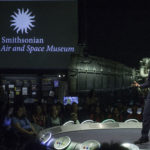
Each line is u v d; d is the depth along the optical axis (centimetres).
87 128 596
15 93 1152
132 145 357
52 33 1309
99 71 1326
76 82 1232
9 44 1298
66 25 1310
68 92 1202
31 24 1306
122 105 910
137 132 555
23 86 1172
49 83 1190
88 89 1258
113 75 1367
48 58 1288
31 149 245
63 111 795
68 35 1306
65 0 1307
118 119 838
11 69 1258
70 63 1265
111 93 1313
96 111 835
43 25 1313
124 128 606
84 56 1291
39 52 1304
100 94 1288
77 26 1307
